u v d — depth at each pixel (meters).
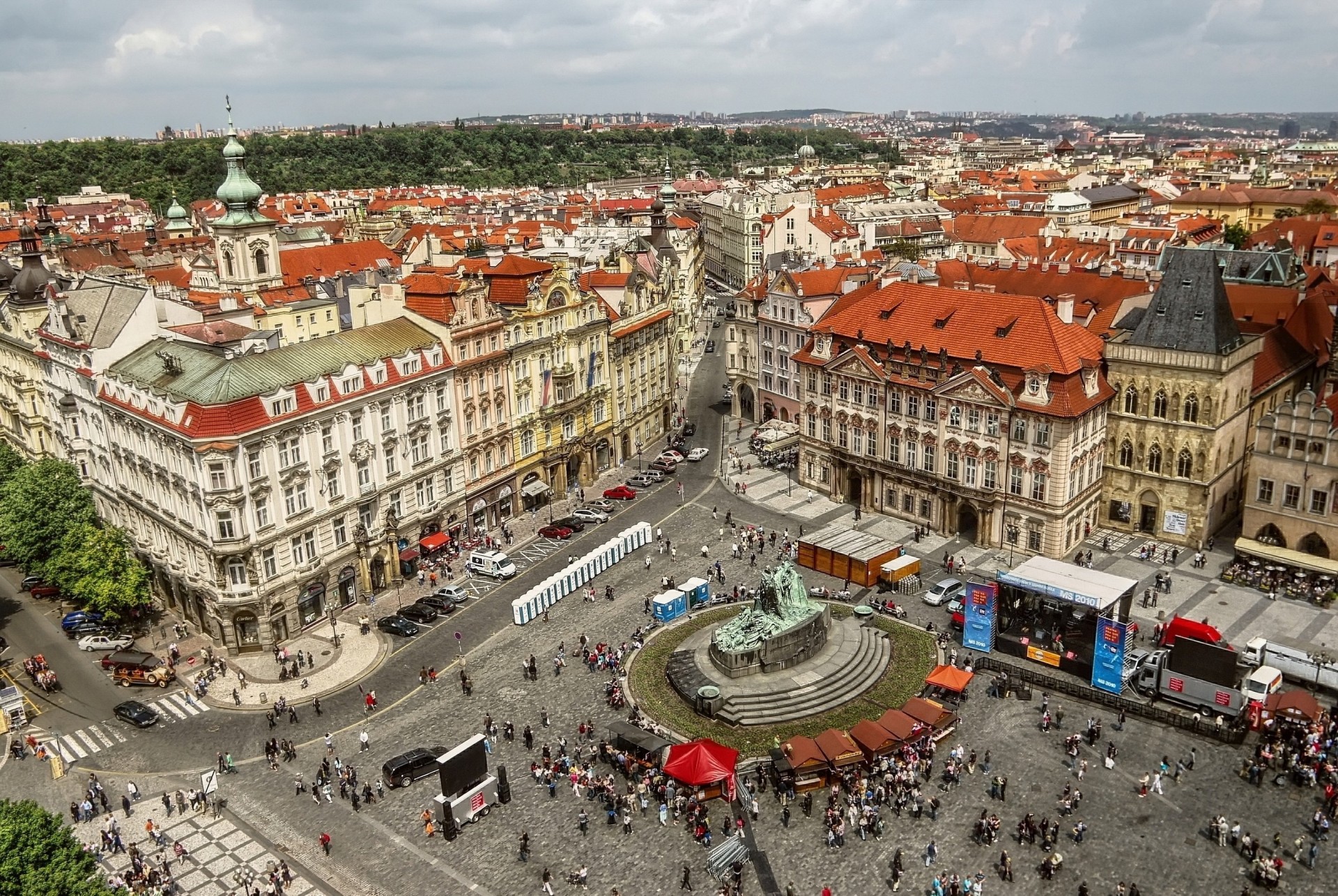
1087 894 68.88
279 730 93.88
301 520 109.62
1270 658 94.25
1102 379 124.06
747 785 82.62
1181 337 118.19
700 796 80.19
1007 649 101.00
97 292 133.62
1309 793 79.19
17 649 111.50
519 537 135.88
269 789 85.38
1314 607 107.75
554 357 146.12
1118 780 81.44
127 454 115.94
